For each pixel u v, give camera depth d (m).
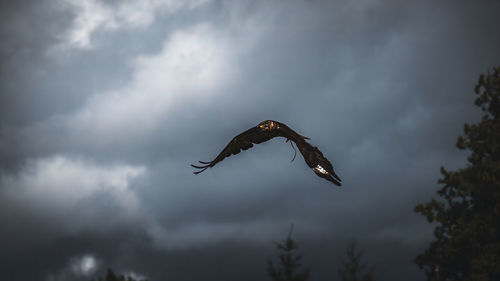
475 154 38.00
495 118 39.00
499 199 34.25
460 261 35.88
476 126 37.81
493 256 32.25
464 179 36.78
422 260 38.41
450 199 38.28
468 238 33.81
